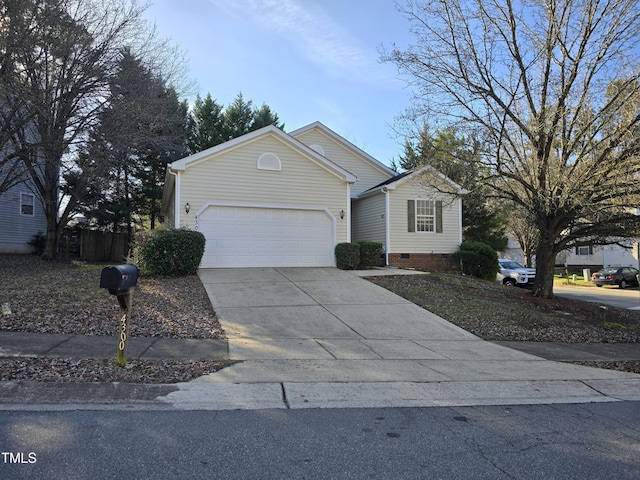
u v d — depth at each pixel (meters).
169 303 10.11
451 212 20.81
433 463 3.69
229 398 5.16
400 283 14.20
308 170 17.06
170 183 16.88
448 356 7.70
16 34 12.81
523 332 10.20
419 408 5.14
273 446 3.91
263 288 12.40
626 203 11.66
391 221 19.89
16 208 21.20
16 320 8.00
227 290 11.89
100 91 16.00
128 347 7.00
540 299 13.91
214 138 31.80
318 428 4.39
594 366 7.74
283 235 16.66
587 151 11.43
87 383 5.26
